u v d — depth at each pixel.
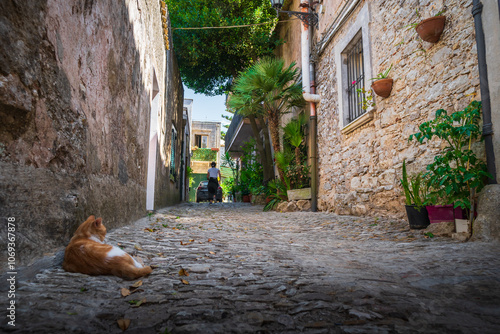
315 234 4.78
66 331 1.30
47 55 2.21
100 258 2.02
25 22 1.95
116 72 3.83
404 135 5.14
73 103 2.63
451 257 2.71
